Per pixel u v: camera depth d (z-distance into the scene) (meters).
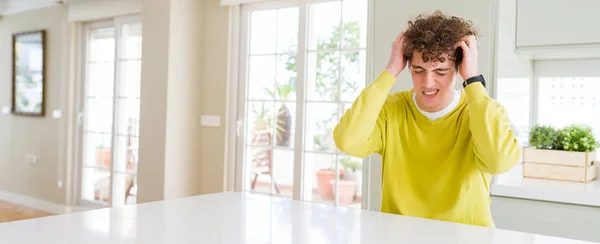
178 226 1.07
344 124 1.41
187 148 4.02
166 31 3.85
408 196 1.39
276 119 3.73
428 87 1.33
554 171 2.40
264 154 3.80
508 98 2.40
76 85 4.98
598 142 2.59
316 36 3.53
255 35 3.85
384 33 2.63
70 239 0.94
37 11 5.33
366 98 1.39
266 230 1.06
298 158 3.57
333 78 3.44
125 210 1.25
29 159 5.40
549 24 2.31
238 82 3.92
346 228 1.09
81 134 4.96
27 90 5.42
